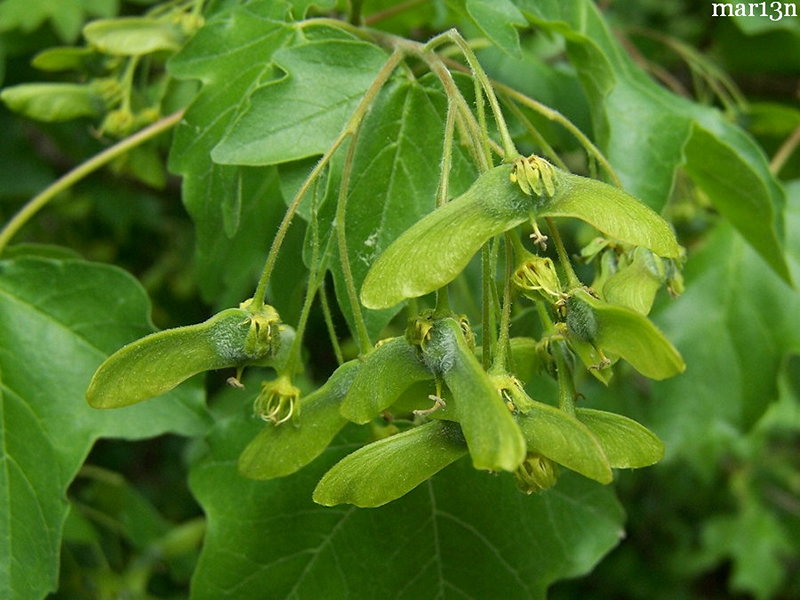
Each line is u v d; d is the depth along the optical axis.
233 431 0.22
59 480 0.22
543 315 0.18
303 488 0.22
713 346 0.29
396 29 0.29
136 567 0.33
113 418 0.23
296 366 0.18
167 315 0.43
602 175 0.24
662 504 0.54
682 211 0.30
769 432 0.50
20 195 0.38
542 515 0.23
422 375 0.17
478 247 0.16
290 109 0.21
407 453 0.17
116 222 0.40
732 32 0.35
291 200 0.21
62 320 0.23
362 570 0.22
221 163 0.20
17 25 0.33
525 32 0.32
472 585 0.22
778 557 0.55
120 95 0.27
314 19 0.22
